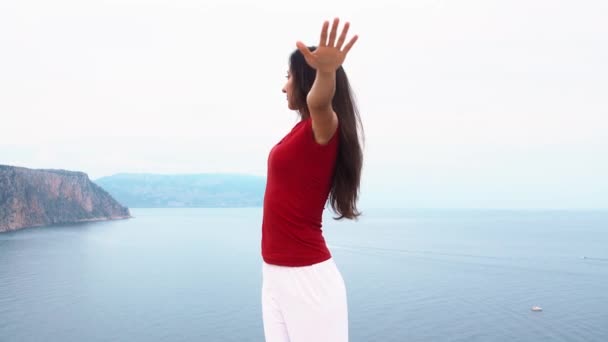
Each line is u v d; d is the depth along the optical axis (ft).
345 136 6.57
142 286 276.21
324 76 5.38
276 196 6.79
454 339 177.37
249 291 263.08
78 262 358.02
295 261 6.77
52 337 173.47
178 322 196.65
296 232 6.76
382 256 418.10
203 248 474.08
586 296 256.52
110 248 450.30
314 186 6.62
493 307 230.07
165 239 556.92
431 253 440.86
